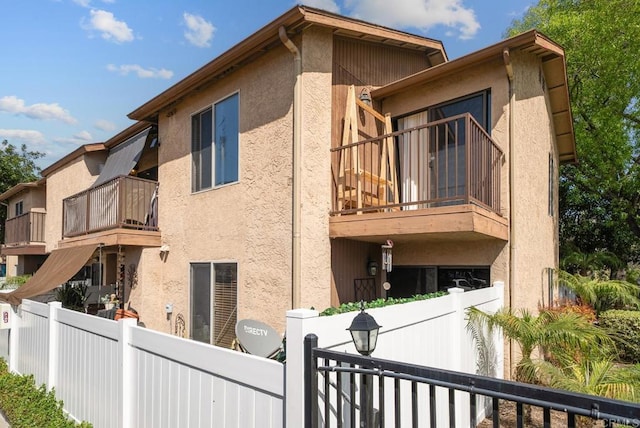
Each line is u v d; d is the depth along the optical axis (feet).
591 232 65.16
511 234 25.88
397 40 30.66
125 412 16.14
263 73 28.19
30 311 26.55
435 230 21.98
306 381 9.80
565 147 44.86
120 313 33.12
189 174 34.99
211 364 12.45
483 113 27.63
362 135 29.68
